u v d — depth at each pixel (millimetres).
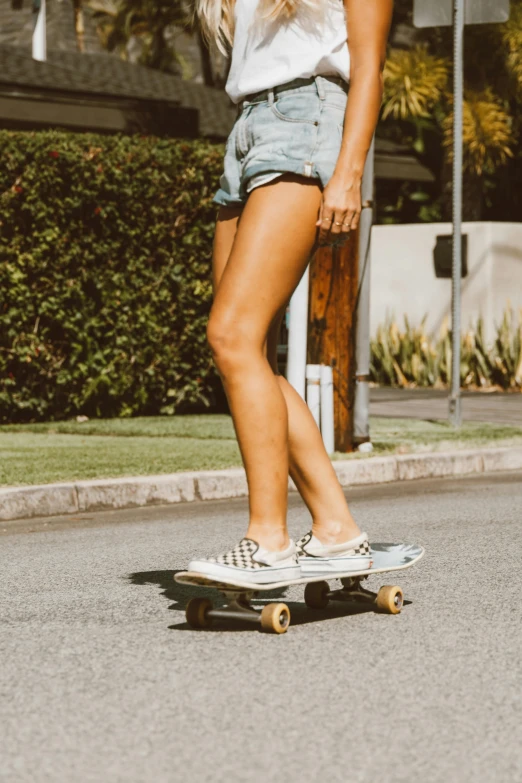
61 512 8562
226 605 4879
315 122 4504
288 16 4535
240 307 4504
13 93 19359
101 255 13578
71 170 13266
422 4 12758
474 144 23188
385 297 20281
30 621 4938
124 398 14047
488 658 4301
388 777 3150
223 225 4801
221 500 9312
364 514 8172
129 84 23547
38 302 13258
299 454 4773
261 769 3203
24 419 13602
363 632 4680
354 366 10844
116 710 3701
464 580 5734
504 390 18469
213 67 33375
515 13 23188
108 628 4781
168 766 3227
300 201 4496
